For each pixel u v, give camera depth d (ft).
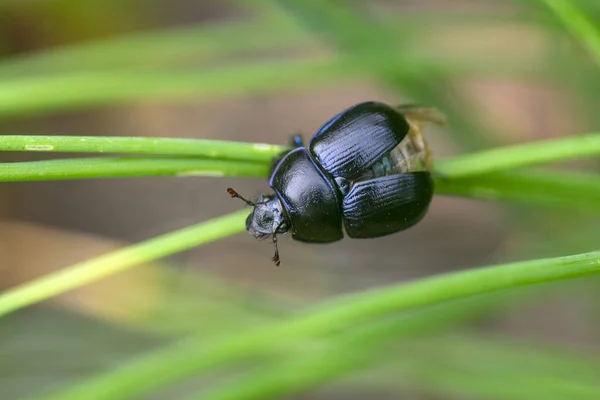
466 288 0.48
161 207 0.88
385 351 0.57
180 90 0.59
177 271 0.64
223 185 0.88
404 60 0.60
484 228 0.83
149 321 0.63
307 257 0.74
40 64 0.62
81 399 0.52
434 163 0.51
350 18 0.59
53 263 0.74
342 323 0.51
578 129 0.65
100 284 0.64
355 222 0.53
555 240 0.61
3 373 0.63
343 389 0.71
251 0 0.61
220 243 0.81
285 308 0.62
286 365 0.54
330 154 0.53
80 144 0.47
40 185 0.85
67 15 0.75
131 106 0.88
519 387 0.57
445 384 0.58
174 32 0.63
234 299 0.62
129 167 0.48
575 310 0.77
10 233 0.75
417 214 0.53
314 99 0.90
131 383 0.53
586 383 0.56
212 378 0.65
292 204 0.53
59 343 0.64
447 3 0.82
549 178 0.52
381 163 0.53
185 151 0.48
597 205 0.52
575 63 0.63
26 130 0.81
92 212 0.86
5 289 0.73
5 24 0.73
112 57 0.62
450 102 0.62
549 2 0.51
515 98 0.83
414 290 0.49
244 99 0.90
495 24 0.65
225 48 0.63
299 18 0.59
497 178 0.52
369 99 0.88
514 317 0.79
